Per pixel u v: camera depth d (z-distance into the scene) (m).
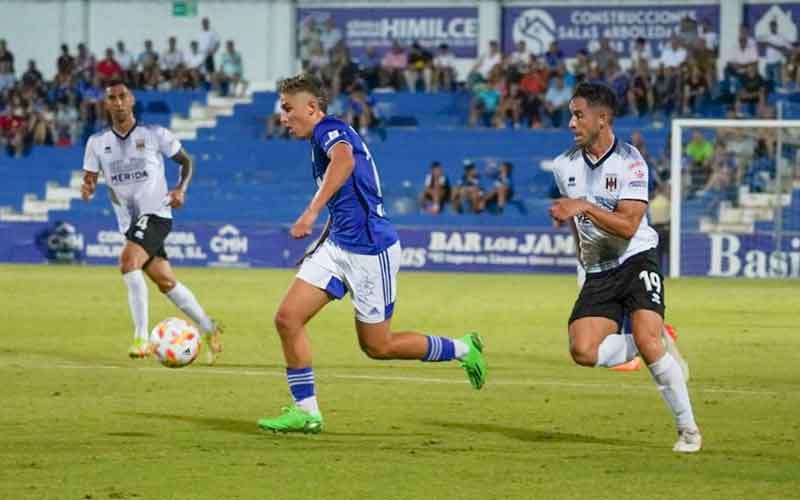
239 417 24.70
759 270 71.94
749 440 22.47
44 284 61.12
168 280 33.66
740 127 74.81
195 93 95.06
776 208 71.94
